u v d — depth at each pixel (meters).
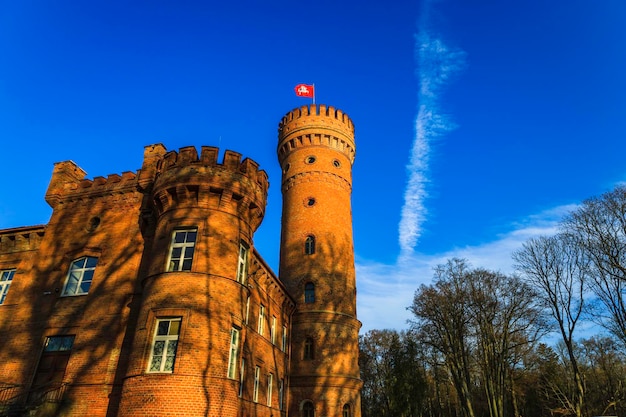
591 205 36.53
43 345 20.70
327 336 32.16
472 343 48.25
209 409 16.64
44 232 24.16
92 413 18.19
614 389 51.81
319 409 29.61
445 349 45.66
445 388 69.88
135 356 17.59
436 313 46.44
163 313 18.14
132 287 20.95
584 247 36.81
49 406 17.92
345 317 33.41
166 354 17.53
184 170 21.19
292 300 32.69
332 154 40.34
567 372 56.84
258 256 24.42
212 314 18.48
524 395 58.84
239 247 21.39
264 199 23.98
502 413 39.19
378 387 71.56
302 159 40.09
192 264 19.41
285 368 30.78
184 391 16.41
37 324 21.34
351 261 37.16
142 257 21.72
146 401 16.30
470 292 45.44
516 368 55.88
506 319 42.34
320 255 35.31
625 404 48.41
